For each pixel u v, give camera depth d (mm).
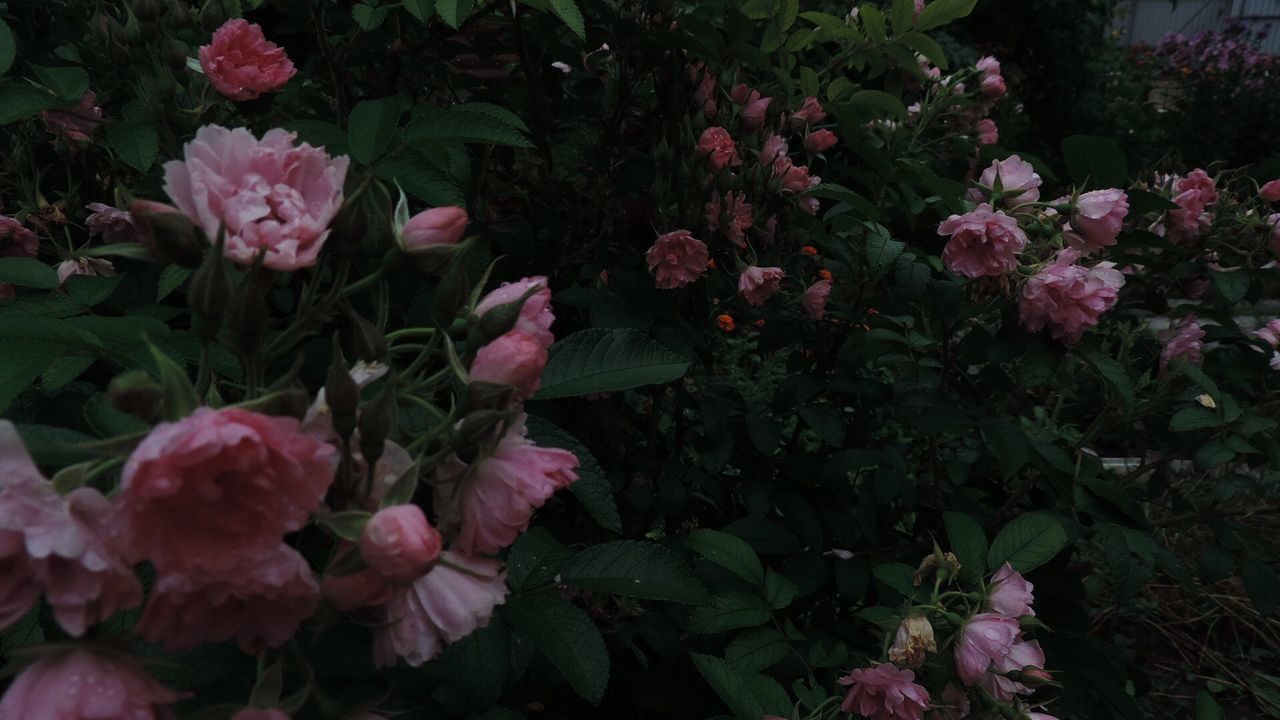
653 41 1993
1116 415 2346
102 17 1331
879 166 2273
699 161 2012
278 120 1960
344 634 941
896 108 2246
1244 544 2312
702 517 2383
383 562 634
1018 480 2350
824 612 2025
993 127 2910
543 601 1125
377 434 719
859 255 2250
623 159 2324
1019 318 1730
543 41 2113
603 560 1197
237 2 1639
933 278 2221
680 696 1838
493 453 783
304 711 890
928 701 1404
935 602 1438
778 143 2070
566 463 801
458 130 1294
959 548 1504
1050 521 1518
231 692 883
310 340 1385
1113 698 1951
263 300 701
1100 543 1896
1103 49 8320
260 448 562
